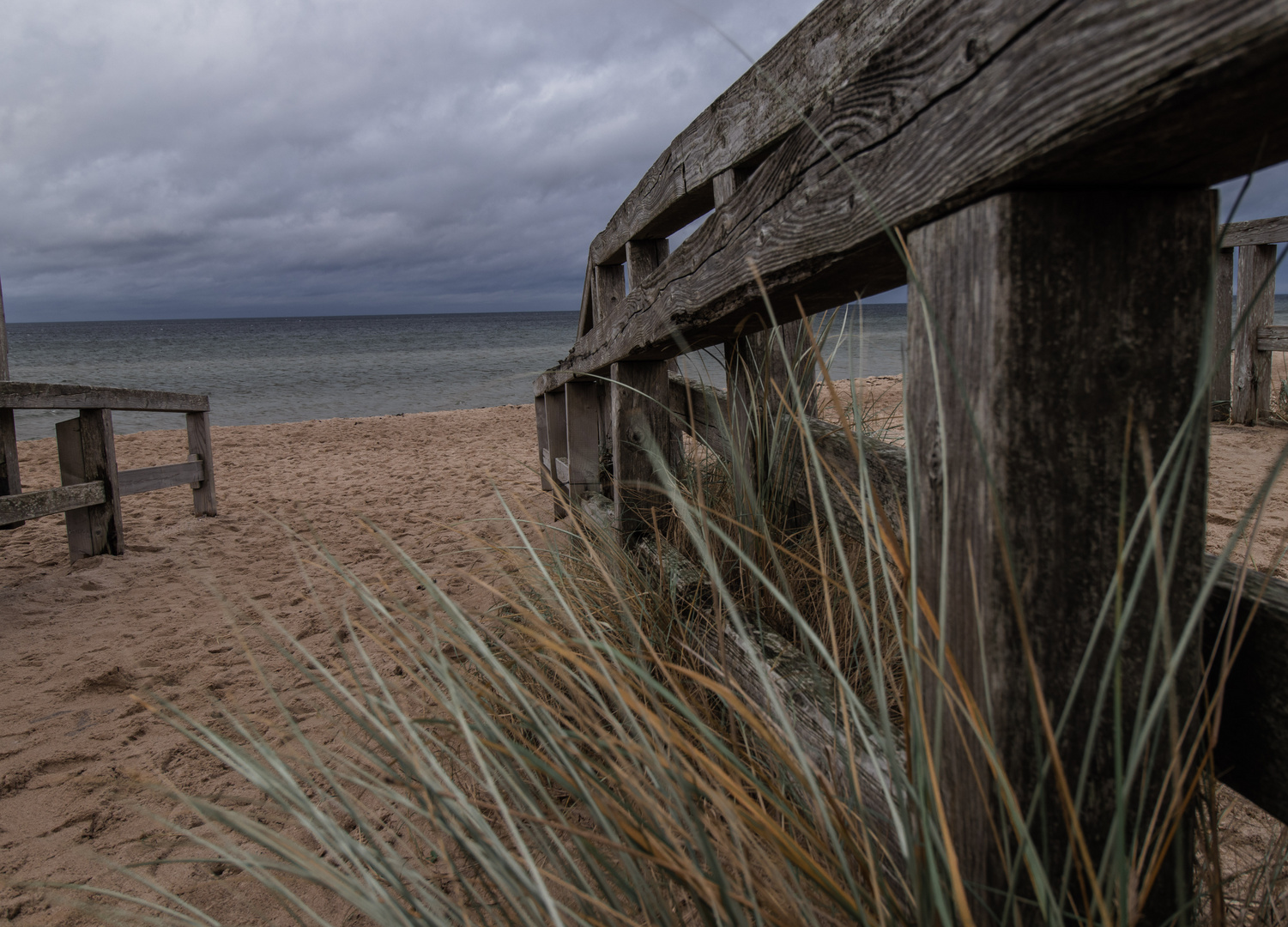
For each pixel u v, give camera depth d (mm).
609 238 3619
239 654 2939
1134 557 787
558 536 3293
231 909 1571
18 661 2947
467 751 1824
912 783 856
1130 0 579
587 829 1558
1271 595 835
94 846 1804
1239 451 5508
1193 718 828
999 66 715
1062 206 737
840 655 1662
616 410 2711
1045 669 784
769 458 2121
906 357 942
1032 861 692
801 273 1214
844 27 1595
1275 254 6297
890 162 919
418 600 3371
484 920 1067
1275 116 582
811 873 835
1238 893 1251
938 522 884
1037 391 747
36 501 3918
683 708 978
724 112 2199
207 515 5605
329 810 1805
